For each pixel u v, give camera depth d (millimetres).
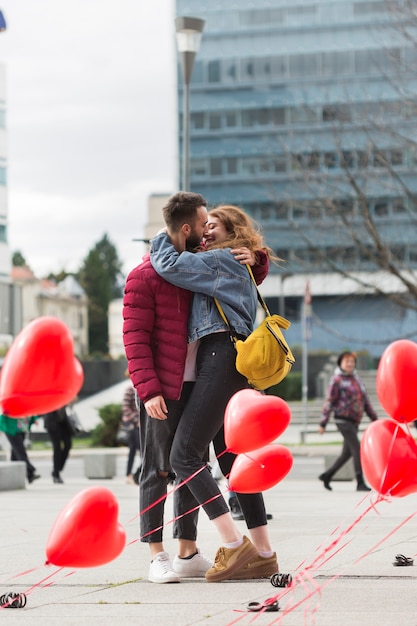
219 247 7133
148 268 7016
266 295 92500
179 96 99312
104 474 22859
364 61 95438
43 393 5008
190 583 6980
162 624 5535
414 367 5918
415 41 33469
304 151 47656
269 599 5879
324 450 32969
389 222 57594
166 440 7094
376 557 8047
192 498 7238
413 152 39000
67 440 20422
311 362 61719
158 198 46438
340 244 40125
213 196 98688
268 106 98500
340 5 96750
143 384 6910
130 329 6977
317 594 6344
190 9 99812
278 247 82438
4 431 19562
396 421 6000
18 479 18438
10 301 38531
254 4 99062
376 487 5875
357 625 5375
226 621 5586
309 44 97438
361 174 37500
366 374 55531
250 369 6695
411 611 5766
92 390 60031
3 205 77875
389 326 89625
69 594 6613
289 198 41562
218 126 99125
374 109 41188
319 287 88062
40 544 9555
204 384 6891
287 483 19625
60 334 5016
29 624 5598
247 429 6012
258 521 7059
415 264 65688
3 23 19766
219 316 6945
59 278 138375
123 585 6953
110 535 5262
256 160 98438
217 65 99750
